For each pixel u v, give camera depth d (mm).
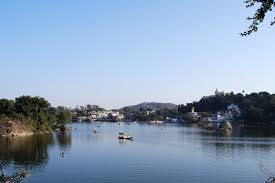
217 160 117125
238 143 178250
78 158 120250
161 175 90188
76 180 83875
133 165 105750
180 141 194375
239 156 127562
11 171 88312
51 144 166500
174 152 140500
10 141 175625
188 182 82312
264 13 15664
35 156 123125
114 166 103625
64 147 154500
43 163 107688
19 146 153750
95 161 113562
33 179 84312
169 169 98812
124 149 151625
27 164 105250
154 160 116750
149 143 183000
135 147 160875
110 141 194125
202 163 110250
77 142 181875
